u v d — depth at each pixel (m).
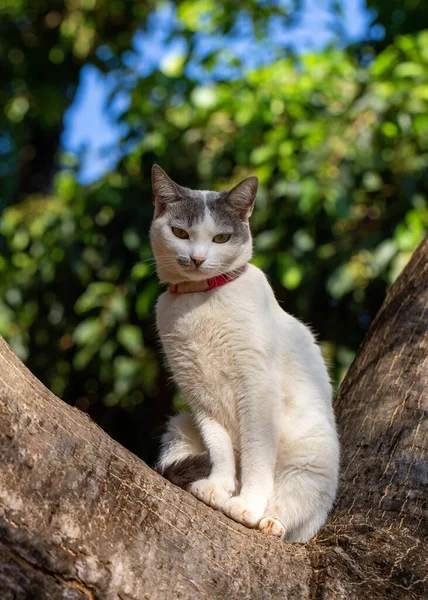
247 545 2.27
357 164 4.86
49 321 5.81
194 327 3.02
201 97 5.20
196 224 3.18
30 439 1.95
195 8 5.91
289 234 5.11
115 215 5.59
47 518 1.89
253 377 2.93
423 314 3.31
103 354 5.39
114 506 2.02
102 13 7.55
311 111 5.19
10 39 7.61
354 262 4.89
